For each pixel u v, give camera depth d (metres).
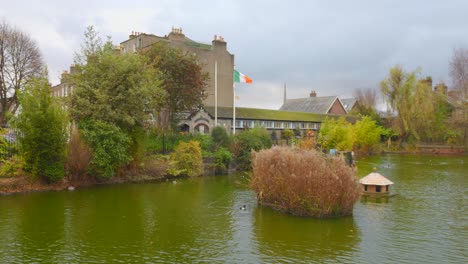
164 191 22.84
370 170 34.81
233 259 11.33
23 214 16.50
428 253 11.93
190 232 14.14
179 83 35.78
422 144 63.44
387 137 68.44
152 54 35.72
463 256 11.69
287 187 16.67
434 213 17.16
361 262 11.12
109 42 27.38
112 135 24.59
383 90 62.91
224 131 35.56
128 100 25.69
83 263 10.92
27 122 21.84
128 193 21.97
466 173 32.75
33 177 22.17
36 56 45.50
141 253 11.82
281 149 18.05
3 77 42.72
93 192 22.05
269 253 11.84
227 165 32.69
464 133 60.78
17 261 11.00
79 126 24.66
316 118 62.19
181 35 52.09
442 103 67.25
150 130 32.81
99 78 25.66
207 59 54.41
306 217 16.17
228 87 56.59
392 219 15.98
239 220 15.78
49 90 22.94
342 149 46.47
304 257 11.51
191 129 43.84
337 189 15.93
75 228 14.51
